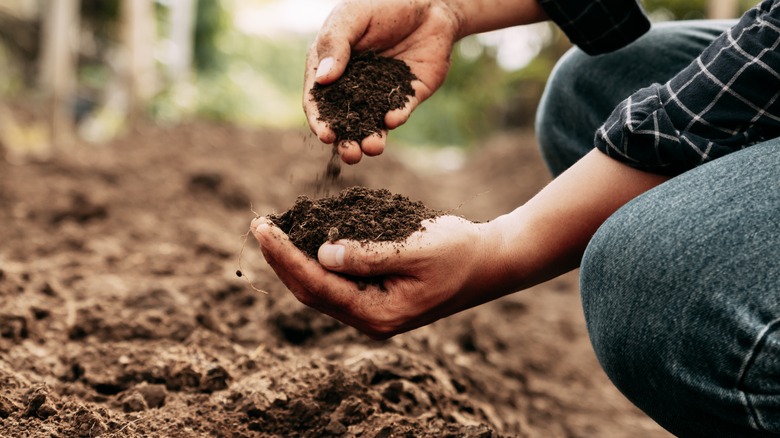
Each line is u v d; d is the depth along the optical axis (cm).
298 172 314
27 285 115
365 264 73
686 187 70
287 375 94
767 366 64
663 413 72
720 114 70
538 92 582
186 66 587
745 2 359
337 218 76
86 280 124
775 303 64
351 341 110
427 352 112
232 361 101
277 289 127
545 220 76
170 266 138
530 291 206
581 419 125
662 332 68
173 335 106
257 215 80
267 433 87
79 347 101
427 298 76
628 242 70
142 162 269
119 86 497
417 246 73
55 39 336
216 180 227
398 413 91
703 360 67
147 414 87
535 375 141
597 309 73
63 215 175
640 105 73
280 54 1067
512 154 478
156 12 592
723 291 65
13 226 164
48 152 271
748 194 67
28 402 84
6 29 526
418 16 90
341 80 86
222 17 711
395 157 500
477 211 356
